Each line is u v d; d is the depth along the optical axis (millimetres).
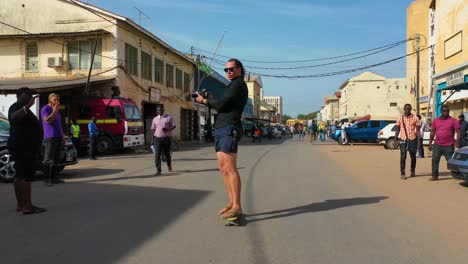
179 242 5203
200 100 6082
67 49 25375
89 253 4805
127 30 26062
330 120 108188
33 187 9445
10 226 5992
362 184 9766
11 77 25891
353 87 75562
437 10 24047
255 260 4570
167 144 11930
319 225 6008
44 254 4781
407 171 12320
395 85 74562
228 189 6188
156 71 31547
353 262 4504
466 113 20781
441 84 23312
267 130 47781
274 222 6176
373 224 6059
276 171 12438
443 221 6230
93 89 23781
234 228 5852
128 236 5465
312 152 21109
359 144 30422
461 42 20500
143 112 28656
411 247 5012
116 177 11117
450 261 4535
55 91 21562
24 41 25797
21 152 6703
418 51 29422
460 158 9453
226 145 5930
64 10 25531
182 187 9336
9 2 26125
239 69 6016
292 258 4633
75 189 9133
